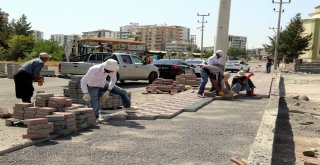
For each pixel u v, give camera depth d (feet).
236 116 30.30
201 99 39.65
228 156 18.42
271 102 37.60
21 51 174.09
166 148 19.66
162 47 409.90
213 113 31.73
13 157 17.38
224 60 47.06
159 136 22.39
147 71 65.62
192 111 32.30
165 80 51.80
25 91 30.60
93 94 26.76
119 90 29.17
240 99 42.86
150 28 417.69
